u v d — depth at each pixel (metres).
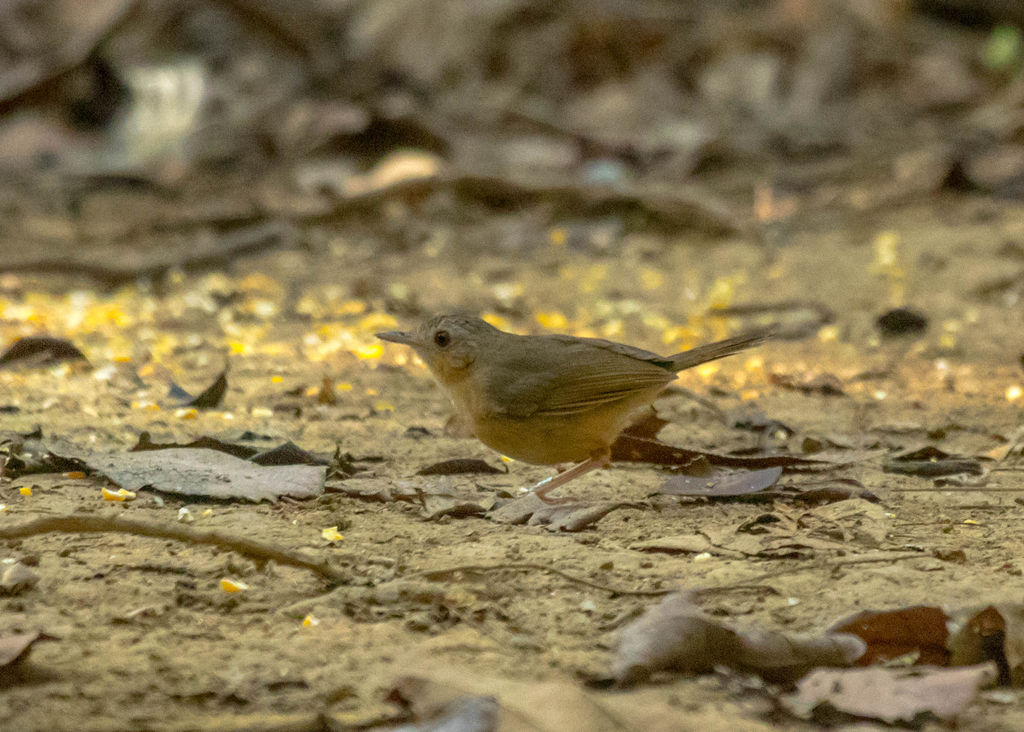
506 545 7.61
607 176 28.77
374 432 10.81
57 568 6.95
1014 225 22.92
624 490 8.99
